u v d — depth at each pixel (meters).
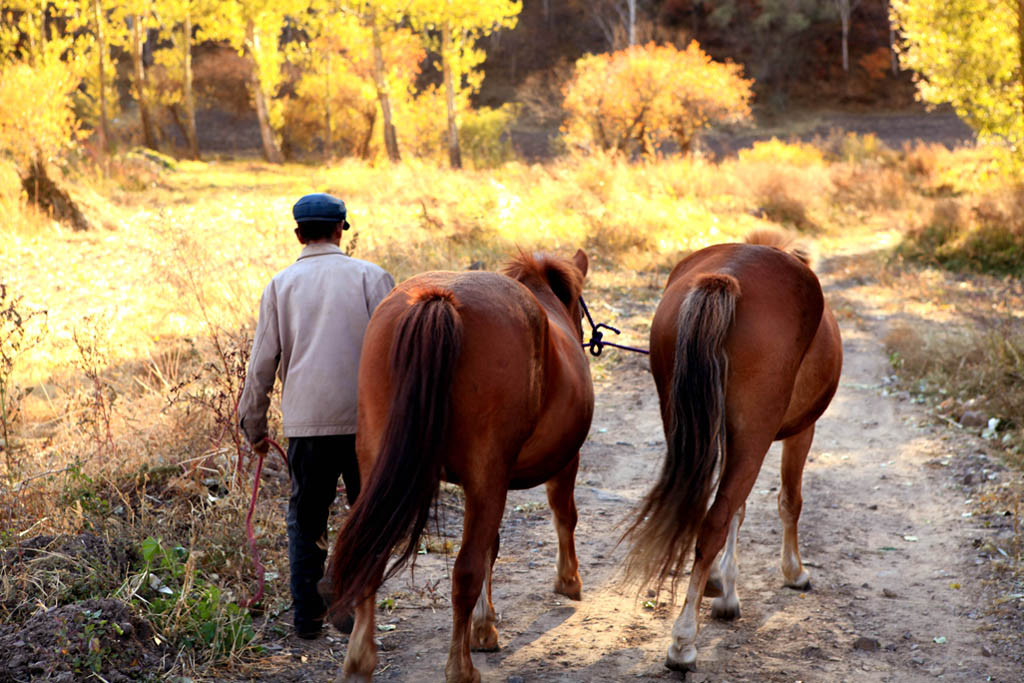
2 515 4.49
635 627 4.45
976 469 6.77
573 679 3.90
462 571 3.17
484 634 4.14
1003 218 17.19
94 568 4.10
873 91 61.41
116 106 37.94
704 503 3.69
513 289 3.41
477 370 3.13
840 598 4.82
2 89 15.93
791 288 4.04
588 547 5.53
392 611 4.57
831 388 4.58
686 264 4.60
